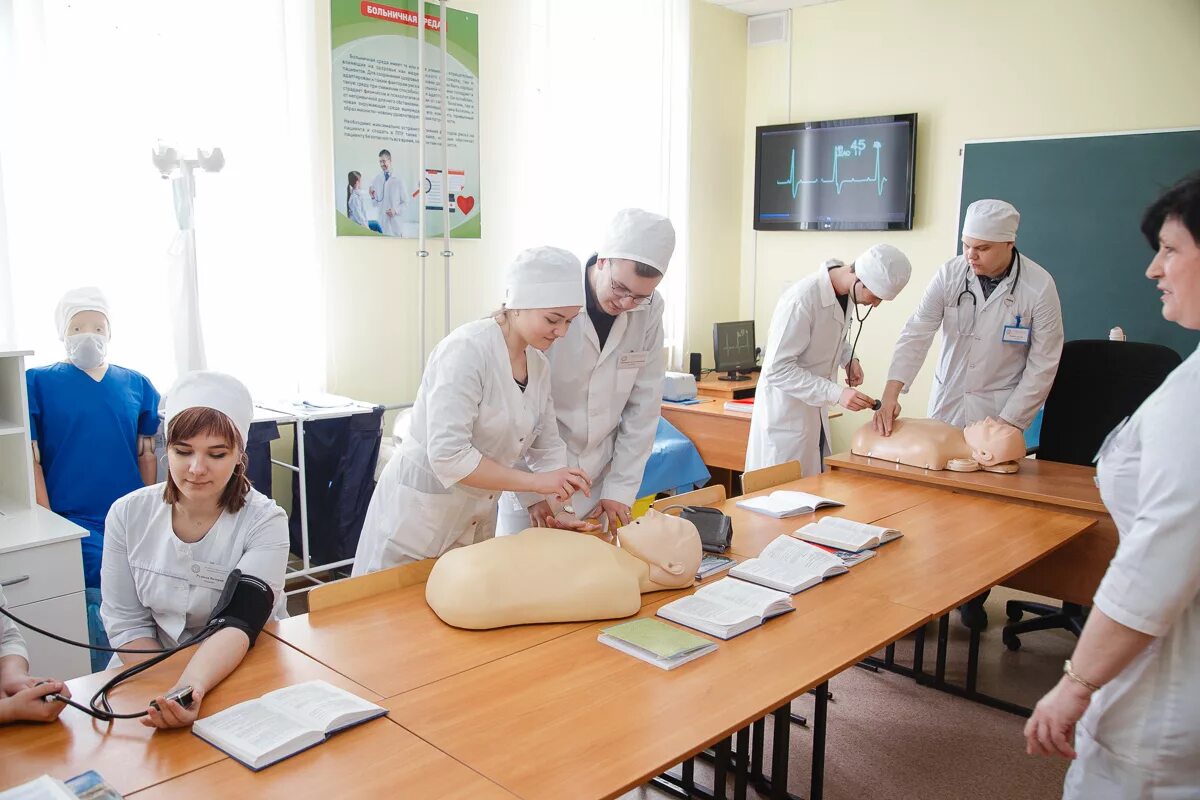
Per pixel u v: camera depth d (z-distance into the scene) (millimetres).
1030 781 2559
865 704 3012
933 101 5020
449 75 4184
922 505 2803
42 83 3033
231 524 1799
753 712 1474
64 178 3133
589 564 1885
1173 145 4297
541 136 4637
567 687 1555
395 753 1336
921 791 2506
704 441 4648
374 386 4148
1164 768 1322
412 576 2057
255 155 3607
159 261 3389
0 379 2766
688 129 5375
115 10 3203
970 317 3434
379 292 4105
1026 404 3322
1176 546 1198
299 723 1371
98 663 2729
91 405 2947
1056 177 4641
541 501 2309
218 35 3459
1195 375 1203
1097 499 2701
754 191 5707
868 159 5188
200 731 1369
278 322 3750
